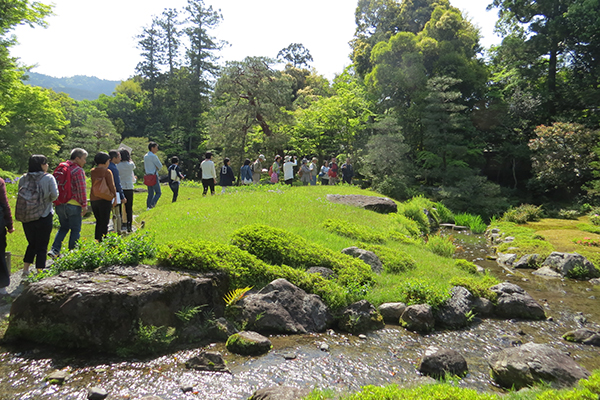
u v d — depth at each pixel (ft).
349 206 51.08
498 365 15.75
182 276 18.19
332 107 110.83
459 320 22.57
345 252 29.63
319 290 21.99
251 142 129.39
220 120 116.57
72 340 15.56
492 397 11.82
